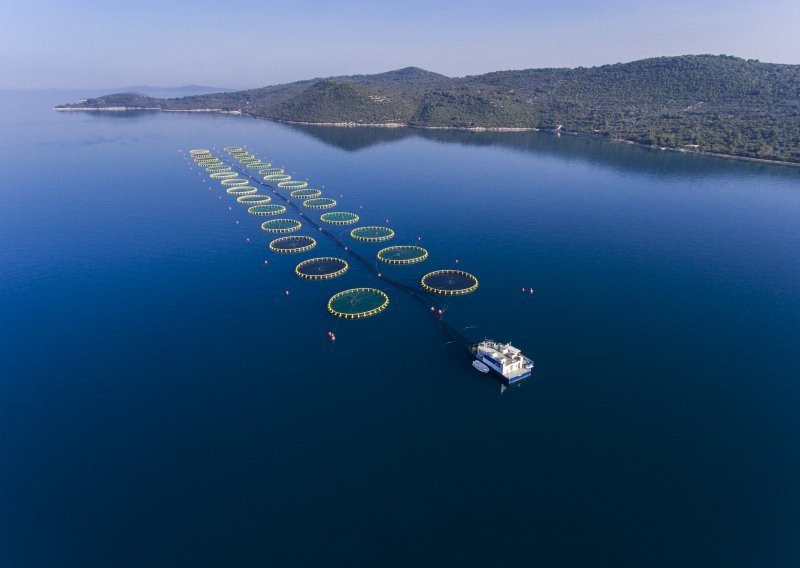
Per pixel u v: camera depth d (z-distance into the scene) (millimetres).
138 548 64438
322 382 99250
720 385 97875
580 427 86500
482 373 101938
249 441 83250
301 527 67375
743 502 71250
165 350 110562
